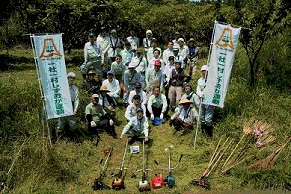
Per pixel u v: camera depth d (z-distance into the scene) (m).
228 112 8.93
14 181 6.57
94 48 11.19
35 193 6.38
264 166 7.15
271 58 10.56
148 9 19.73
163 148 8.19
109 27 14.90
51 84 7.53
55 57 7.45
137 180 7.03
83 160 7.55
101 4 14.55
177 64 9.58
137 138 8.40
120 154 7.96
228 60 7.66
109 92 9.65
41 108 8.50
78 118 8.77
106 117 8.66
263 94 9.37
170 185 6.76
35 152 7.01
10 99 8.42
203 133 8.41
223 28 7.56
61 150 7.61
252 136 7.95
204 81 8.75
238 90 9.59
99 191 6.66
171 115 9.66
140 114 8.16
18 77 11.95
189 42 12.55
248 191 6.74
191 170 7.35
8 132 7.67
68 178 6.96
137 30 17.98
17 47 18.66
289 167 7.11
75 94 8.30
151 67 10.27
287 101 9.21
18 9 15.01
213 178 7.06
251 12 9.56
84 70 11.20
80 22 14.83
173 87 9.67
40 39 7.27
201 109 8.42
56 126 8.32
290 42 10.82
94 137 8.34
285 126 8.27
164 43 19.45
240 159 7.46
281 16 9.45
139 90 9.07
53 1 14.31
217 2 9.91
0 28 17.94
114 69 10.80
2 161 6.89
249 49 10.84
